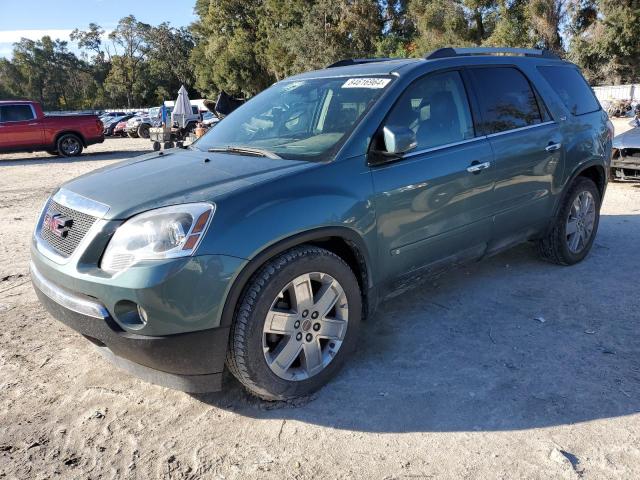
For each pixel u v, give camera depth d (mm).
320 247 3076
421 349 3592
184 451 2682
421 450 2635
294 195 2908
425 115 3666
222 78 58219
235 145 3807
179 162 3480
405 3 41781
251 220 2729
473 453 2600
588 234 5176
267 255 2760
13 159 18688
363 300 3383
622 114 28047
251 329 2754
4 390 3229
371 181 3229
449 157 3662
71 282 2766
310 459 2602
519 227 4398
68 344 3791
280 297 2877
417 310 4191
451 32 35500
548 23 31656
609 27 31016
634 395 3000
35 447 2729
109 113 45625
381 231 3289
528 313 4090
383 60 4270
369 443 2699
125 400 3123
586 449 2596
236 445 2717
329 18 43094
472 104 3977
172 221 2617
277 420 2900
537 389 3094
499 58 4402
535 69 4684
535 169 4352
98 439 2783
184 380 2783
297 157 3266
